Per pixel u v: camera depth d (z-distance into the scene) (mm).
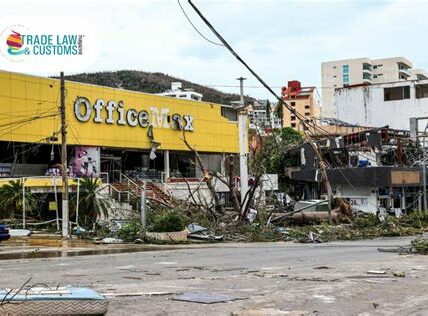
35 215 34344
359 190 44344
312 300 8867
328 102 108188
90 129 42188
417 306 8367
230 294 9500
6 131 37000
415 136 51000
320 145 46656
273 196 41500
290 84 102438
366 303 8609
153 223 28484
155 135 47594
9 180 33469
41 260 17156
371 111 68812
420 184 45438
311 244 25812
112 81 139625
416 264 14648
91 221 31906
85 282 11297
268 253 19453
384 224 33656
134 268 14211
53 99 39719
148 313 7848
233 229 30188
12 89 37375
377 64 125375
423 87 66500
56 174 39531
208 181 35312
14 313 6336
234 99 139375
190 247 23844
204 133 52688
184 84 146000
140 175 48750
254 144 57375
